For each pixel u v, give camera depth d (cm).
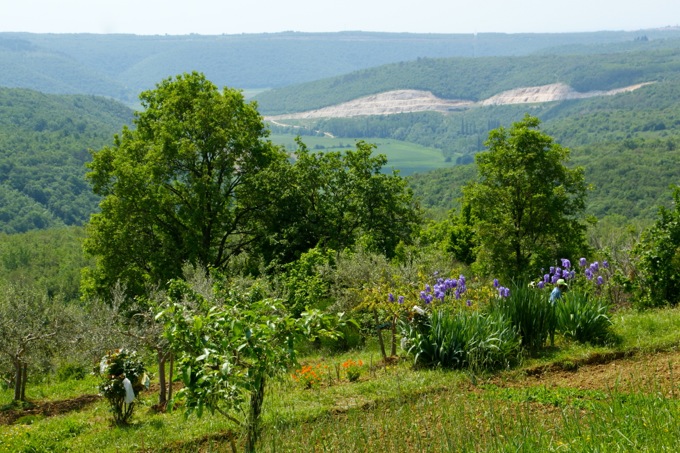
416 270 1638
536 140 2958
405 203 3425
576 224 2953
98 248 3005
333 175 3316
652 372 901
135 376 1031
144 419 1047
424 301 1287
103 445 918
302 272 2103
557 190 2895
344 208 3238
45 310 1518
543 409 790
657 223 1495
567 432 641
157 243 3123
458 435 687
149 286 1502
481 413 790
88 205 12825
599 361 1019
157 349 1177
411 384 978
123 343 1249
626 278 1505
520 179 2931
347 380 1134
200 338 646
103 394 1016
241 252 3297
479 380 965
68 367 1812
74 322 1450
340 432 762
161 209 3027
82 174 13350
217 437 862
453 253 3684
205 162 3198
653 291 1466
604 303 1267
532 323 1101
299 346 1758
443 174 12631
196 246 2892
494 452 618
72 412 1283
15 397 1449
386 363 1241
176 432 912
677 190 1474
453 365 1055
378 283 1634
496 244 2950
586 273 1489
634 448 556
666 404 657
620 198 10550
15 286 1576
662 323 1177
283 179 3166
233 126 3216
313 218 3228
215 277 1842
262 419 838
